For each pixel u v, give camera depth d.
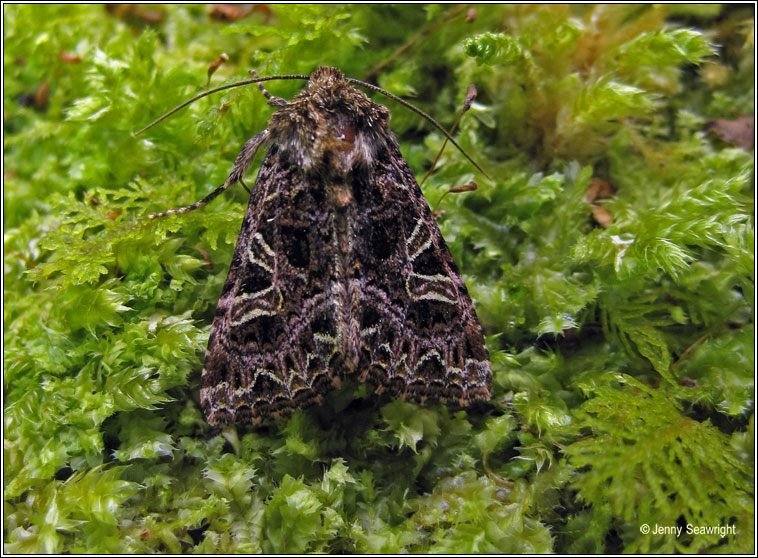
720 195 0.08
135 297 0.08
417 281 0.08
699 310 0.08
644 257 0.08
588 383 0.08
